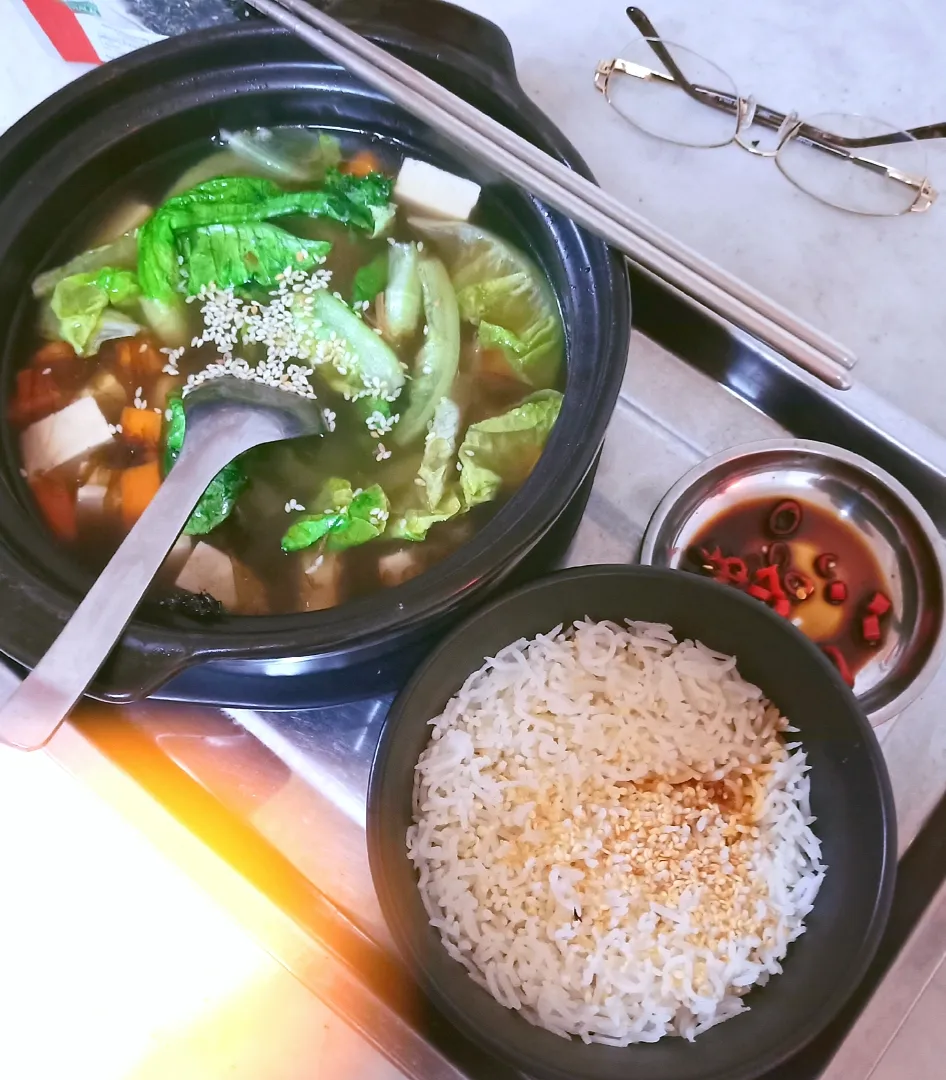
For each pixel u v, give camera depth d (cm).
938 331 35
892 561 32
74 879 29
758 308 26
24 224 29
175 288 30
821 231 37
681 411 35
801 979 25
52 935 29
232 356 30
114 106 30
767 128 38
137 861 29
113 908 29
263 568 28
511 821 27
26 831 29
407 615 23
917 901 28
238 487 28
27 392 29
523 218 31
